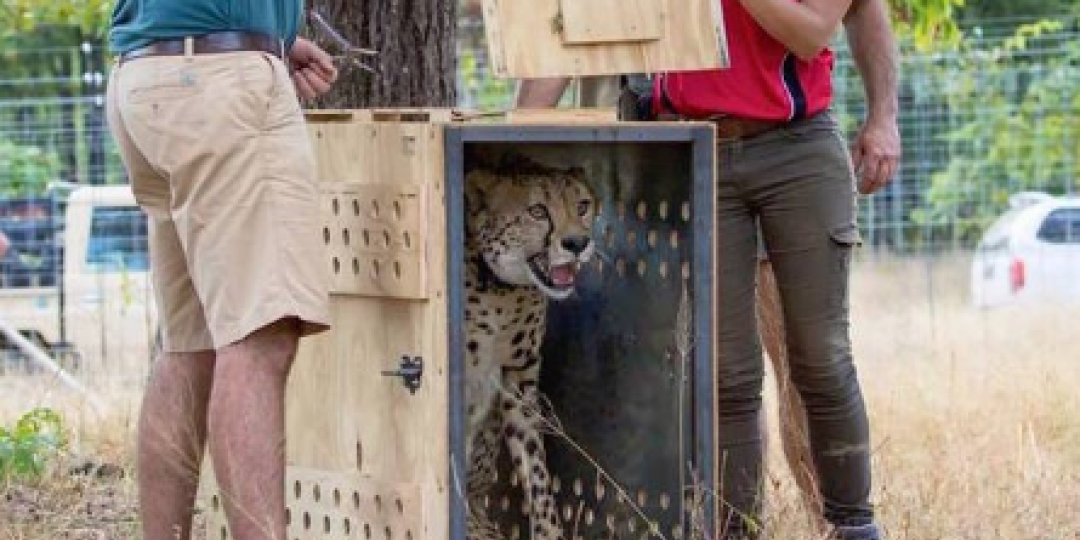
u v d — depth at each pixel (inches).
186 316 342.6
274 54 323.3
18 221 1103.0
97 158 1222.9
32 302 1023.0
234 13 317.7
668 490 354.6
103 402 623.5
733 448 368.5
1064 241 1203.9
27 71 1635.1
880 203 1298.0
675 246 346.3
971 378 639.8
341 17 448.5
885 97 390.6
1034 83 1320.1
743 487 368.5
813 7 353.4
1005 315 901.8
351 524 338.3
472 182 363.6
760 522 367.9
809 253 364.8
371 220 326.0
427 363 317.1
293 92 323.9
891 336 839.7
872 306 1049.5
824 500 378.6
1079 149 1312.7
